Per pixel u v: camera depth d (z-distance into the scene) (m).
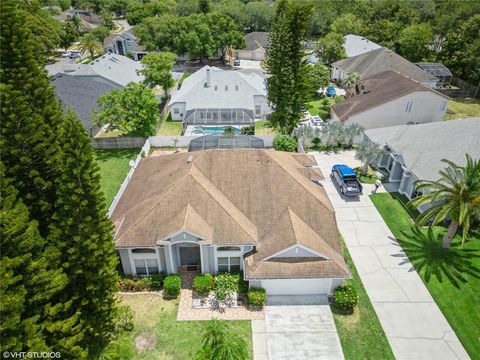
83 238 18.52
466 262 25.67
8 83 21.78
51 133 21.81
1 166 16.50
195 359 16.81
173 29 73.12
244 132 45.19
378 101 44.19
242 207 25.16
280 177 26.19
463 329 21.12
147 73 54.81
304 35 39.28
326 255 22.52
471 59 59.25
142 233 23.06
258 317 21.94
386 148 36.66
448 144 32.53
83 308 19.23
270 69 41.72
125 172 37.44
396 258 26.19
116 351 19.03
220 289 22.72
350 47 76.06
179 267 25.34
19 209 16.58
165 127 48.16
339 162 39.25
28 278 15.90
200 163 27.14
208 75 49.75
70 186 17.50
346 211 31.27
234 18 96.00
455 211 24.30
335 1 106.31
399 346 20.27
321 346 20.28
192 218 22.94
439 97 43.19
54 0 135.38
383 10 98.88
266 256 22.61
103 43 87.44
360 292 23.52
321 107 54.97
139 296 23.38
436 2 97.75
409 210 31.33
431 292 23.44
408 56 72.25
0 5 20.36
